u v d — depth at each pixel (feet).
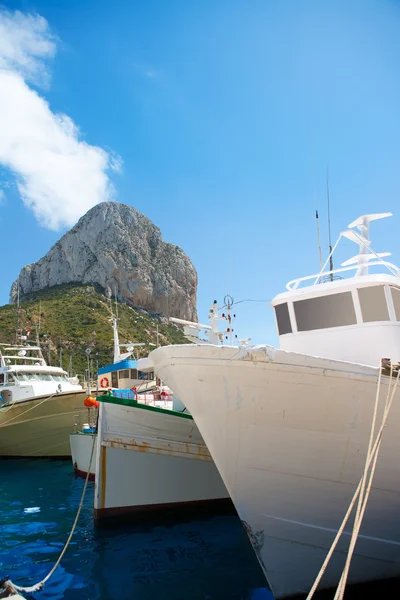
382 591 21.98
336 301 26.43
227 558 26.32
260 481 21.21
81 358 211.82
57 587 22.98
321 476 20.88
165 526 32.60
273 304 29.07
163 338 267.18
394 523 21.29
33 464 61.98
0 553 28.07
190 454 35.04
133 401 34.24
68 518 35.73
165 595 21.72
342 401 19.99
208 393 20.81
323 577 21.40
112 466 33.04
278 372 19.61
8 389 74.54
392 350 24.62
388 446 20.44
